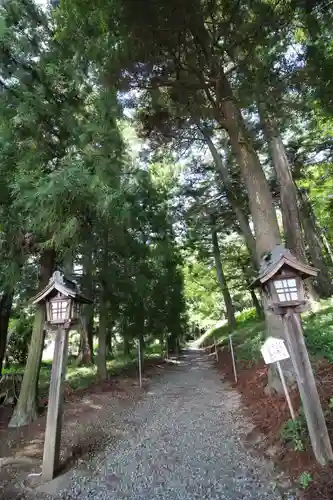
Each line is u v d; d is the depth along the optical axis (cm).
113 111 511
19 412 537
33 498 290
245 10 421
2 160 469
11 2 505
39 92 501
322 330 632
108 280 793
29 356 579
